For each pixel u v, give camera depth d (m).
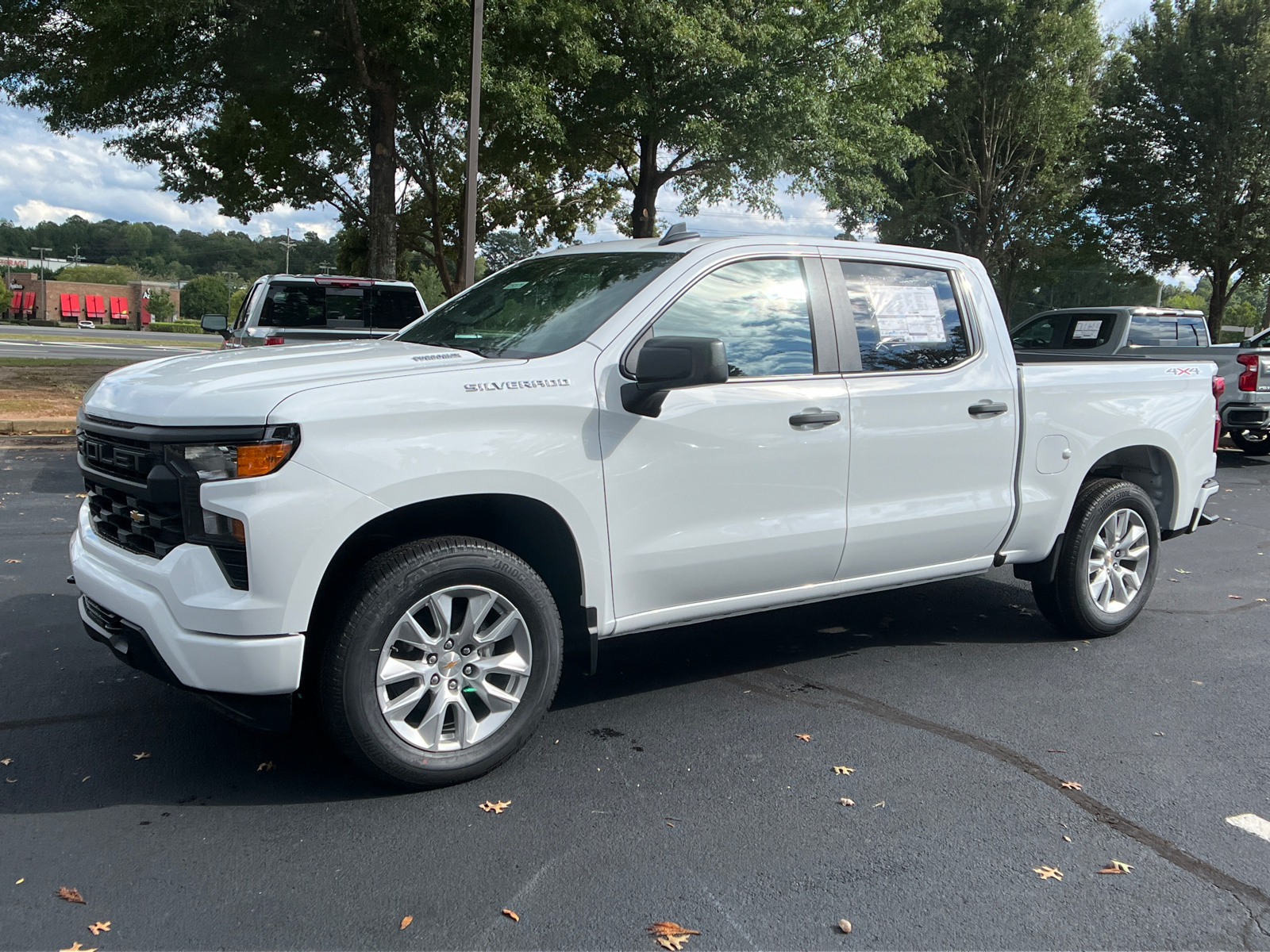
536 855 2.89
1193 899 2.76
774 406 3.81
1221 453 14.86
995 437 4.51
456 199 28.11
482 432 3.18
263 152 21.19
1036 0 27.42
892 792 3.37
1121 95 29.83
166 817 3.06
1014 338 14.45
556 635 3.44
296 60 17.31
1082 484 5.02
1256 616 5.78
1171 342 13.44
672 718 3.99
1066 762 3.64
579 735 3.80
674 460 3.61
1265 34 27.44
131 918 2.53
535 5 15.95
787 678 4.50
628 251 4.13
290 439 2.87
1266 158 28.14
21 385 15.91
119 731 3.71
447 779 3.26
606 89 19.22
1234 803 3.35
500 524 3.58
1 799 3.15
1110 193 30.47
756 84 19.12
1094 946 2.53
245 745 3.61
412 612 3.14
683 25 17.33
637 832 3.04
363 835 2.98
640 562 3.59
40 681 4.18
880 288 4.29
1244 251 28.41
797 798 3.30
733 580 3.86
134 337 55.31
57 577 5.77
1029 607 5.82
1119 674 4.66
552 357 3.42
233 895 2.64
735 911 2.64
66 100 18.28
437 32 15.64
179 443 2.92
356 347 3.87
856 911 2.65
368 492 2.98
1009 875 2.85
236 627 2.87
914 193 30.53
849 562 4.16
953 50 28.20
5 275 99.94
